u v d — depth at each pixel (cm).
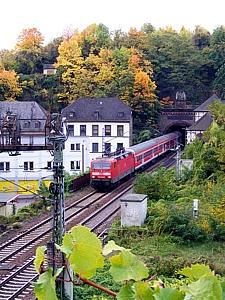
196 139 4800
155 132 7594
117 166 4094
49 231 2741
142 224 2753
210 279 163
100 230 2728
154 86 7825
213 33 9838
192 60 9244
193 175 3844
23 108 5794
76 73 7994
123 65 8150
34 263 190
